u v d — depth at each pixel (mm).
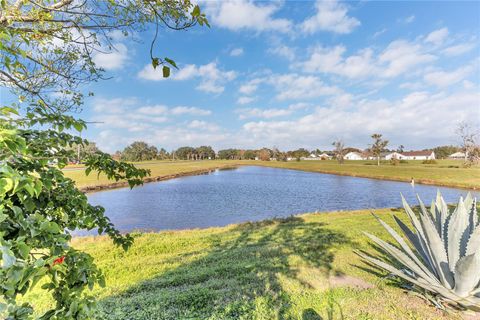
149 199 22828
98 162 2105
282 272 5152
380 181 37688
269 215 16922
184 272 5586
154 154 124812
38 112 1808
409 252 4332
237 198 23484
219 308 3836
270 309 3750
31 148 1536
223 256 6539
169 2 2193
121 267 6035
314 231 9047
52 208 1663
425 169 49906
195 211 18094
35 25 2242
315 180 40375
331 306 3820
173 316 3621
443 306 3621
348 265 5426
